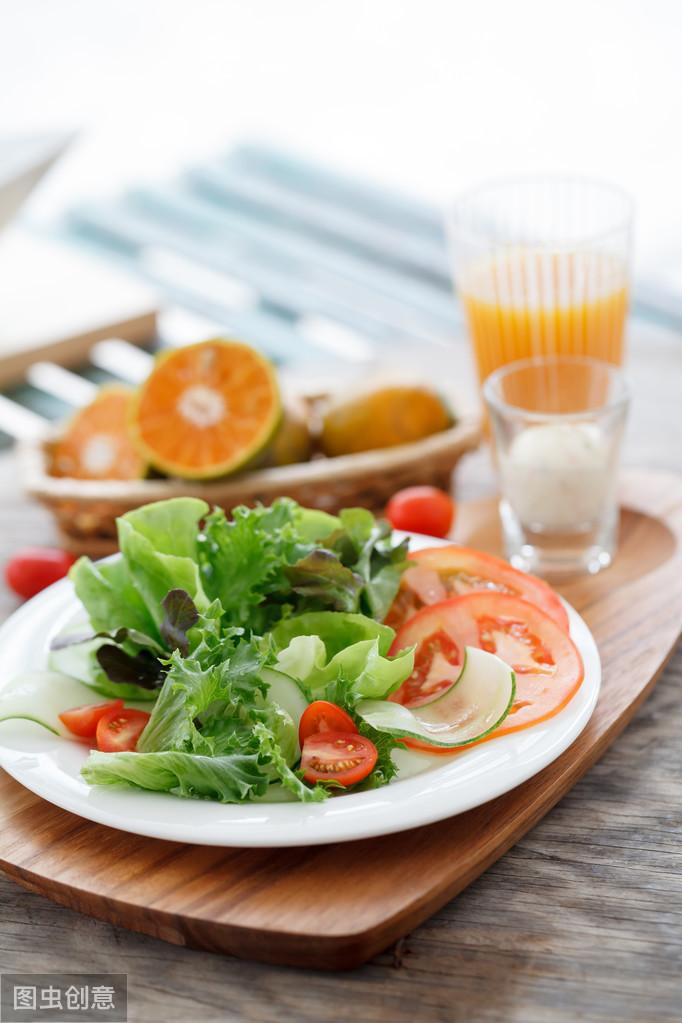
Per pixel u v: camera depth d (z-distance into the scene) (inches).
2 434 51.0
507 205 45.3
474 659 36.6
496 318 43.9
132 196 66.4
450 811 34.8
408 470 43.4
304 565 37.7
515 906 35.4
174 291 58.6
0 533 45.1
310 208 63.5
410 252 59.9
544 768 36.6
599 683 37.0
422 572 39.3
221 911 34.7
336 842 35.4
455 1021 34.0
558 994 34.3
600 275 43.4
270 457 43.5
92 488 42.9
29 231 63.7
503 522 42.1
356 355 54.0
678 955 34.6
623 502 43.6
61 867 35.5
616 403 40.9
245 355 43.7
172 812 35.1
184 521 38.5
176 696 36.1
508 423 41.4
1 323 54.8
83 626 38.9
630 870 35.9
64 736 36.9
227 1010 34.4
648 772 37.5
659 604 40.4
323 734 36.0
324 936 34.3
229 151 70.6
